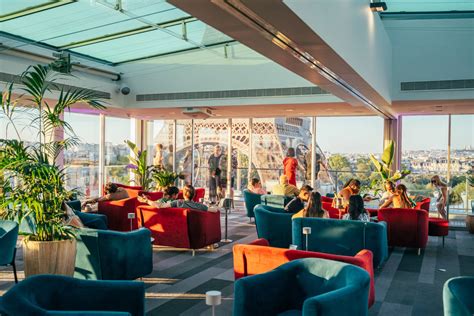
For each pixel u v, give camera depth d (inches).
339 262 123.6
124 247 178.1
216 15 127.1
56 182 172.1
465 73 340.2
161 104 408.2
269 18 132.0
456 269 225.1
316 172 486.0
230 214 422.6
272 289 121.0
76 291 108.6
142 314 111.6
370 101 331.6
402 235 256.5
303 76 223.1
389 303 171.5
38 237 172.6
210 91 391.9
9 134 320.8
